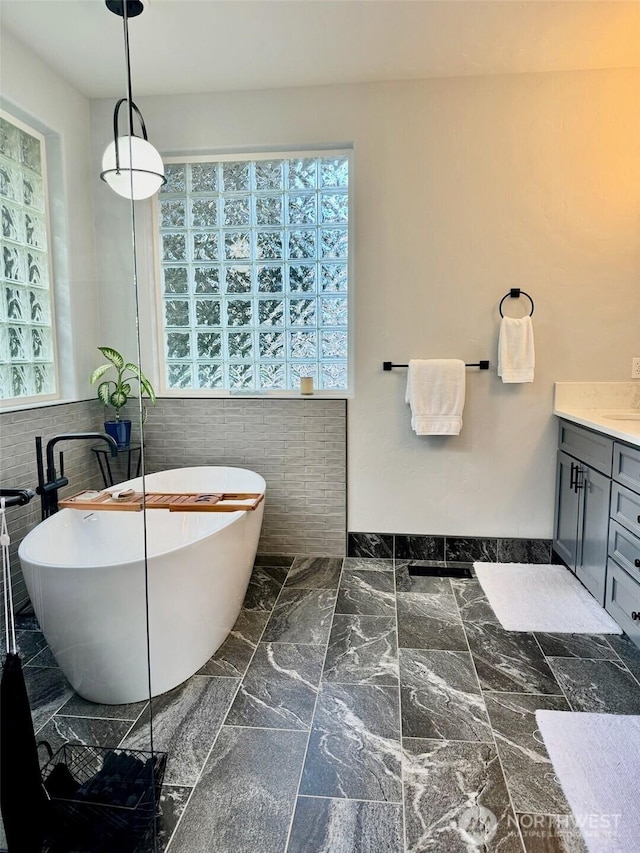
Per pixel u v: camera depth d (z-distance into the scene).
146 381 2.92
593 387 2.71
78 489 2.41
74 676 1.56
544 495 2.82
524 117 2.59
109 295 2.75
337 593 2.53
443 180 2.67
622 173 2.58
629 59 2.43
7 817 1.22
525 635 2.13
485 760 1.48
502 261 2.69
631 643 2.07
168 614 1.77
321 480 2.94
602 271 2.65
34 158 2.37
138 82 2.61
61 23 2.13
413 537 2.93
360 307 2.79
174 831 1.27
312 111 2.69
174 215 2.97
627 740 1.55
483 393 2.78
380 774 1.43
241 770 1.45
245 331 3.02
